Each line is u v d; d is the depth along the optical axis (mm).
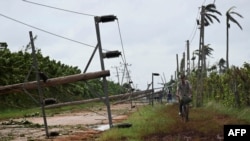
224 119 17141
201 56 33062
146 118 18406
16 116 32125
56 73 57406
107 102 16422
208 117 18172
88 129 17453
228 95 26141
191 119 17391
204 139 11312
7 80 43188
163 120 16547
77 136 14086
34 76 48844
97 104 59719
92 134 14719
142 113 23328
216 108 23141
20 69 46469
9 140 14094
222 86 30031
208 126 13891
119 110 38281
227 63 47375
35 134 16156
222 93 29953
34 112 36906
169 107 29656
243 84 23172
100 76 16375
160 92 47781
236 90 23203
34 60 15977
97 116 28797
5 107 40375
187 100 16344
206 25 41969
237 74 23594
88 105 53906
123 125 15062
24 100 44906
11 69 44438
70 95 57719
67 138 13570
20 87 16375
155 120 16703
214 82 34062
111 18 16203
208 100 34219
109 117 16312
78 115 31188
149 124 14984
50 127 19359
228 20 47906
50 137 14719
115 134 12445
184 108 16578
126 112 31344
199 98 31438
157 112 23078
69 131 16609
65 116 30438
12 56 46781
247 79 22938
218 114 20203
